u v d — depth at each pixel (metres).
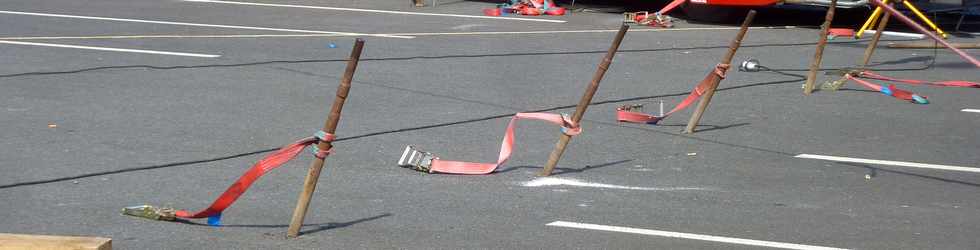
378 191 6.97
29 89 10.10
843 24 17.31
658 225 6.34
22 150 7.81
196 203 6.60
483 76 11.64
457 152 8.20
